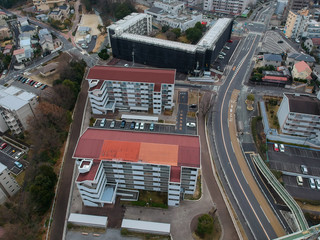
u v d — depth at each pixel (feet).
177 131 345.92
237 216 249.34
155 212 250.16
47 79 448.24
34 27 612.29
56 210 252.01
